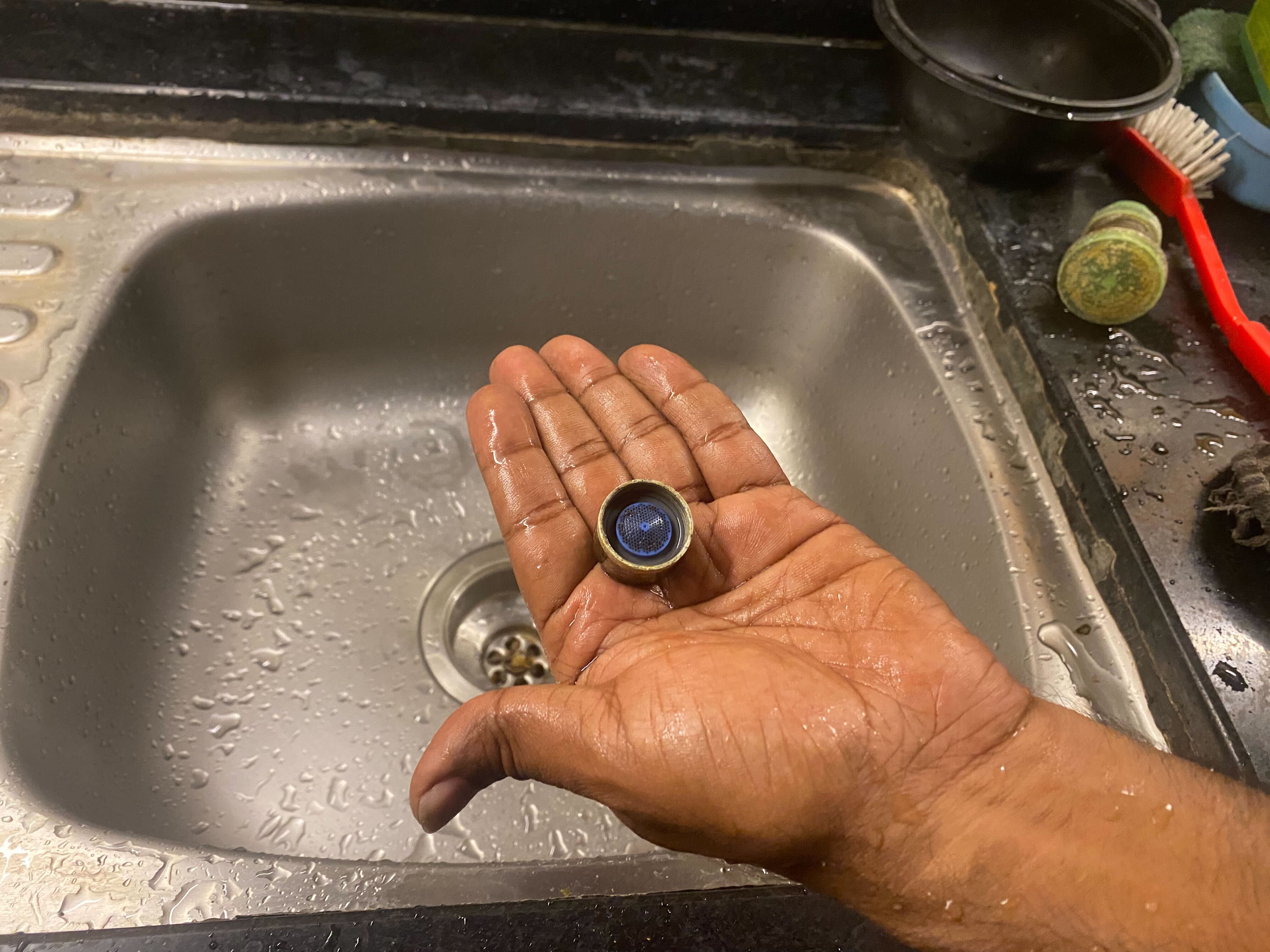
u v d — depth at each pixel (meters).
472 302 0.33
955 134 0.30
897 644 0.20
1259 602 0.23
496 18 0.32
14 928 0.17
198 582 0.29
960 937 0.18
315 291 0.32
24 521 0.22
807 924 0.18
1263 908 0.17
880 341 0.31
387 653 0.29
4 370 0.25
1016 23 0.31
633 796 0.18
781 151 0.33
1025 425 0.28
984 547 0.26
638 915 0.17
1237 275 0.30
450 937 0.17
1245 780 0.20
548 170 0.32
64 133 0.30
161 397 0.29
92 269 0.27
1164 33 0.29
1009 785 0.18
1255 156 0.30
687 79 0.32
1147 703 0.23
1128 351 0.27
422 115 0.30
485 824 0.25
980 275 0.30
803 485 0.33
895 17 0.29
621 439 0.26
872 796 0.18
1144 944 0.17
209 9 0.30
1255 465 0.23
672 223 0.32
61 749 0.22
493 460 0.24
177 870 0.18
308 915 0.17
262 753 0.26
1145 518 0.24
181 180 0.30
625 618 0.22
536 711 0.19
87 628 0.24
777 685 0.18
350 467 0.32
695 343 0.35
